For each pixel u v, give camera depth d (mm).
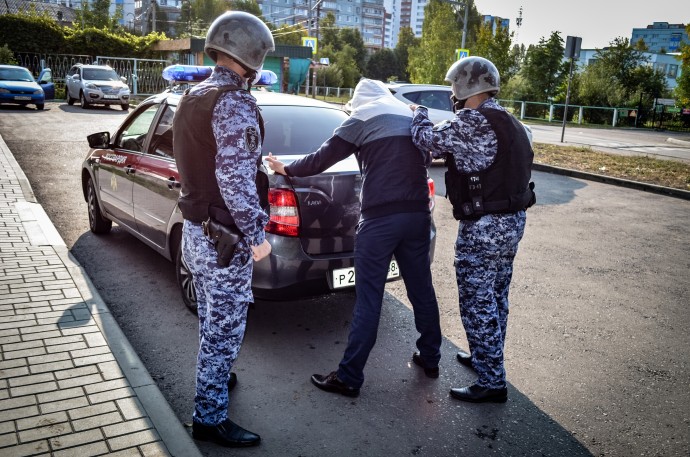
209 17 94750
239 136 2369
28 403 2807
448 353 3891
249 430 2920
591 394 3420
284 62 36906
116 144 5434
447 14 34938
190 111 2467
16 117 17562
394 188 3154
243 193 2375
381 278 3211
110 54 34062
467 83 3049
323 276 3686
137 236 5113
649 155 15266
